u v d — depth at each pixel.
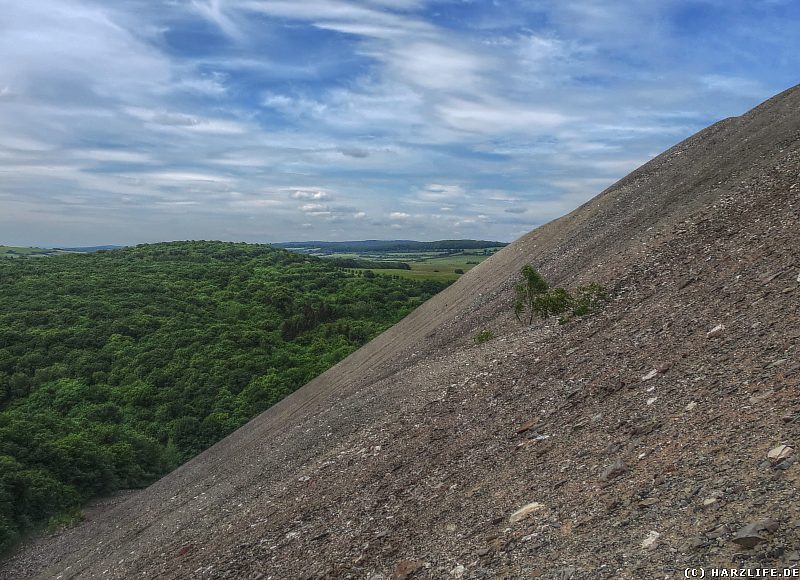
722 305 11.10
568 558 5.84
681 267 15.87
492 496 8.70
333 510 11.98
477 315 34.09
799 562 4.17
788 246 11.80
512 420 11.83
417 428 14.86
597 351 12.97
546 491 7.82
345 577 8.45
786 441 5.77
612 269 20.41
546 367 14.05
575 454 8.57
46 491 48.44
